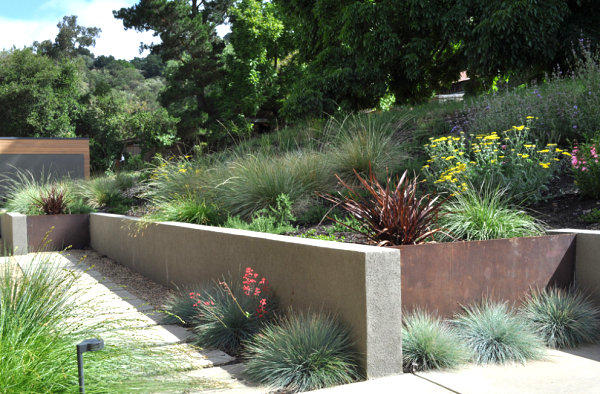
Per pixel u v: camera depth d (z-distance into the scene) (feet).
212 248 16.75
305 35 55.31
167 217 22.21
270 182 21.40
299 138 35.29
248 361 10.88
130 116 108.88
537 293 13.15
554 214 16.48
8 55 106.32
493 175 17.79
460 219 14.46
